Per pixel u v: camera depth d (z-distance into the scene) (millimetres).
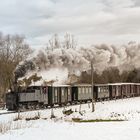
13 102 33250
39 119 26453
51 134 16703
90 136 15594
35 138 15656
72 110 34938
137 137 14680
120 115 29203
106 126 19266
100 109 35156
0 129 19109
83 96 45969
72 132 17141
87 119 27266
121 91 56156
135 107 35875
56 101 39906
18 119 26172
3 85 52344
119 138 14656
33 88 36219
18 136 16453
